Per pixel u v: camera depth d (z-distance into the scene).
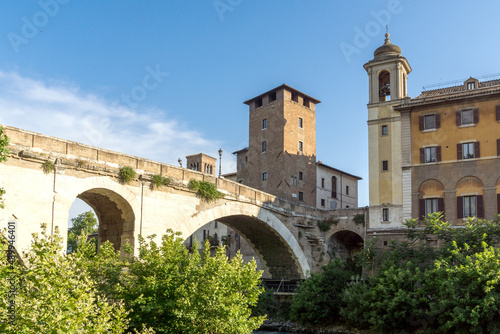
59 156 30.66
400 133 50.50
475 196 46.16
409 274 36.22
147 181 35.94
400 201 49.50
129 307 23.58
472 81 52.16
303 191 65.88
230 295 22.95
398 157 50.22
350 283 41.84
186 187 38.97
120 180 34.12
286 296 48.34
